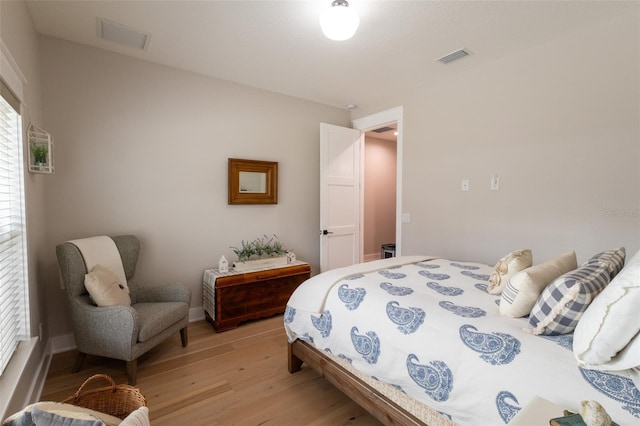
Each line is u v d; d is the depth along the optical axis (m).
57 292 2.57
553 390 1.00
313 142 4.10
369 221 6.04
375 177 6.09
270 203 3.71
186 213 3.19
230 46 2.62
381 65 2.96
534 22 2.23
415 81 3.35
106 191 2.77
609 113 2.21
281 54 2.76
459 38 2.46
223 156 3.39
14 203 1.84
